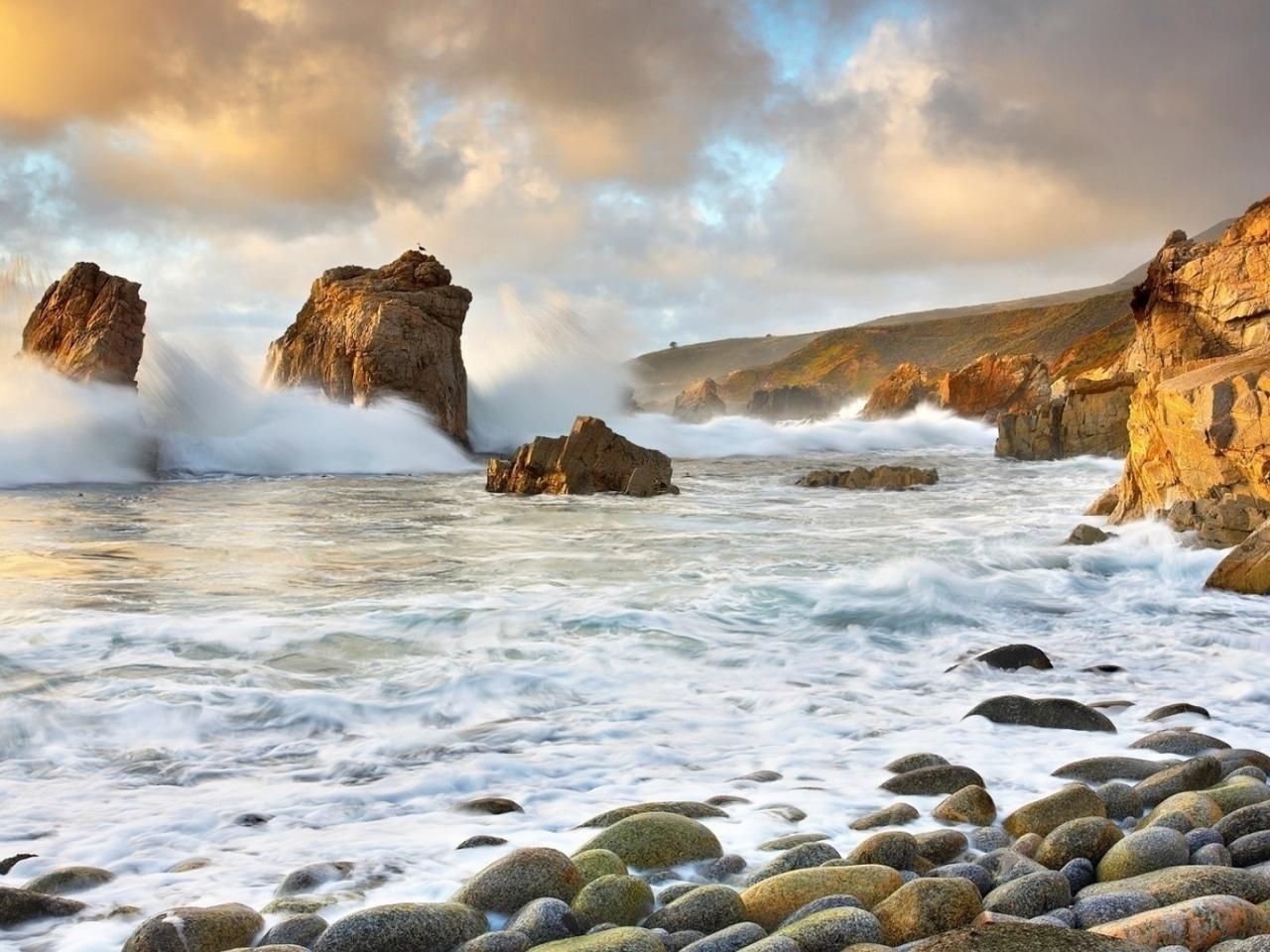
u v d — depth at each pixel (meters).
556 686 8.62
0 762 6.66
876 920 3.81
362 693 8.25
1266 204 38.66
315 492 28.70
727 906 4.05
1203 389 15.91
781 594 12.53
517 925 3.92
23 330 37.84
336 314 48.34
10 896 4.23
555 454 29.31
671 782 6.26
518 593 12.52
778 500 27.06
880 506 25.23
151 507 23.70
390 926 3.82
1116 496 21.50
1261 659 9.66
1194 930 3.54
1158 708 7.75
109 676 8.50
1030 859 4.54
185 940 3.83
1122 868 4.36
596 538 18.58
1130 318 88.81
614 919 4.08
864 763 6.61
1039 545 16.81
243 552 16.09
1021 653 9.40
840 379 169.62
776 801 5.77
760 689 8.62
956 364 161.25
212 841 5.29
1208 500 15.79
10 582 12.97
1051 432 46.19
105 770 6.54
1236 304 39.28
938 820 5.34
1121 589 13.26
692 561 15.59
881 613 11.62
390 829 5.44
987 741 7.04
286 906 4.24
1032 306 176.00
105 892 4.55
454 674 8.75
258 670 8.84
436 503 25.81
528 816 5.64
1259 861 4.39
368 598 12.07
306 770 6.58
